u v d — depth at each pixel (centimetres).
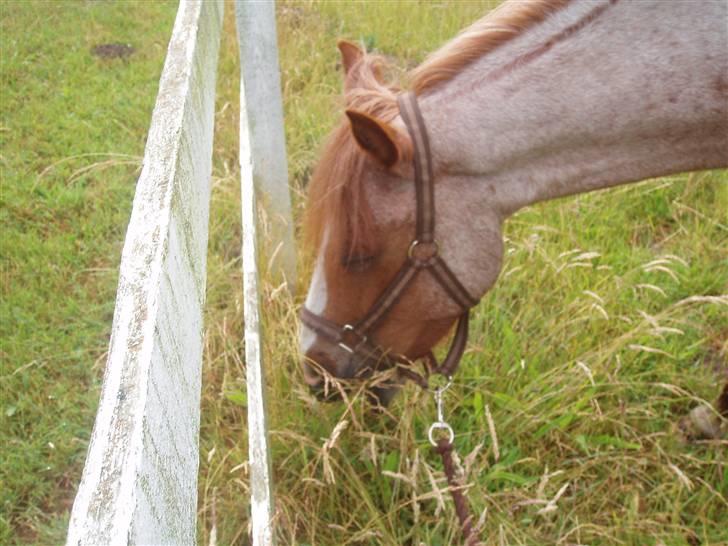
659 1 179
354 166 181
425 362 220
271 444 221
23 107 407
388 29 485
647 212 339
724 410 235
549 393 228
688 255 311
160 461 87
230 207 326
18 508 222
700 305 288
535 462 221
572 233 303
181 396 104
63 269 304
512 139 185
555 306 272
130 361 89
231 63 438
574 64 184
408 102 184
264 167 272
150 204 119
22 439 241
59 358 266
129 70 443
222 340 254
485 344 257
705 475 222
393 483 215
